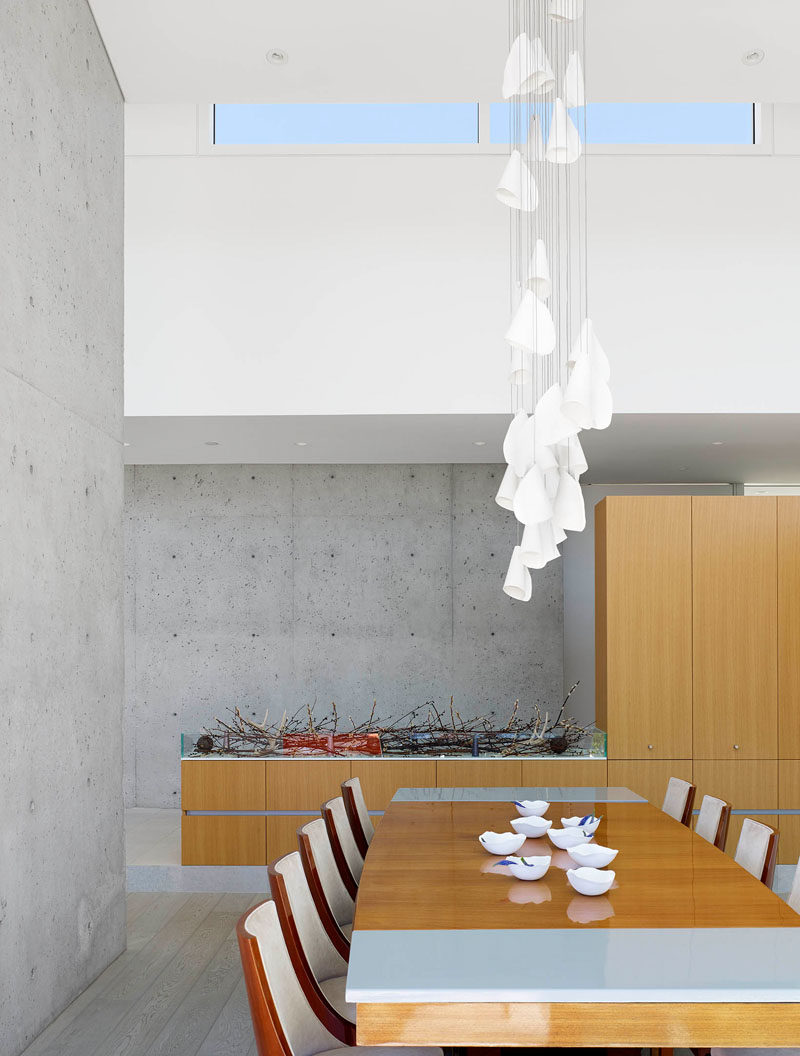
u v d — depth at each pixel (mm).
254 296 6277
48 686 3805
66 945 3980
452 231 6293
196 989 4234
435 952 2428
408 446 7586
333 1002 2869
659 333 6262
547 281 3395
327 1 4238
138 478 8750
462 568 8727
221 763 6227
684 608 6387
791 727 6352
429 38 4531
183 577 8703
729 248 6301
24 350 3639
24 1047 3533
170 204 6309
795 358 6273
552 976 2256
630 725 6336
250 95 5078
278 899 2682
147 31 4504
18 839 3486
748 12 4273
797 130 6355
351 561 8711
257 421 6469
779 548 6422
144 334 6281
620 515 6418
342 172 6309
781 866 6309
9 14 3543
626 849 3547
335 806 4004
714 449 7500
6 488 3436
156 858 6418
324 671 8656
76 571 4156
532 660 8711
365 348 6258
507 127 6332
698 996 2176
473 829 3902
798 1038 2182
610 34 4441
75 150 4258
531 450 3615
